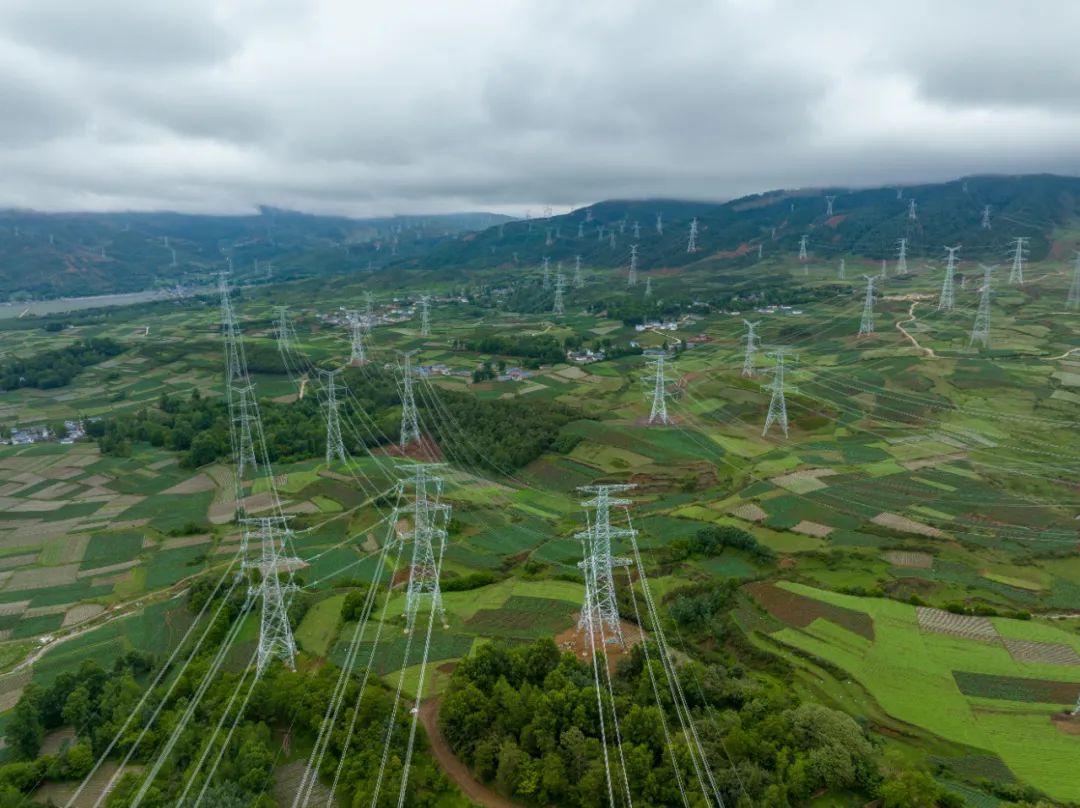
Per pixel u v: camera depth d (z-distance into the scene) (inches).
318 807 3321.9
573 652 4308.6
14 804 3319.4
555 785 3265.3
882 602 4776.1
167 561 5999.0
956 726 3673.7
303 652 4503.0
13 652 4692.4
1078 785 3265.3
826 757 3297.2
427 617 4842.5
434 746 3695.9
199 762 3444.9
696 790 3179.1
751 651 4387.3
